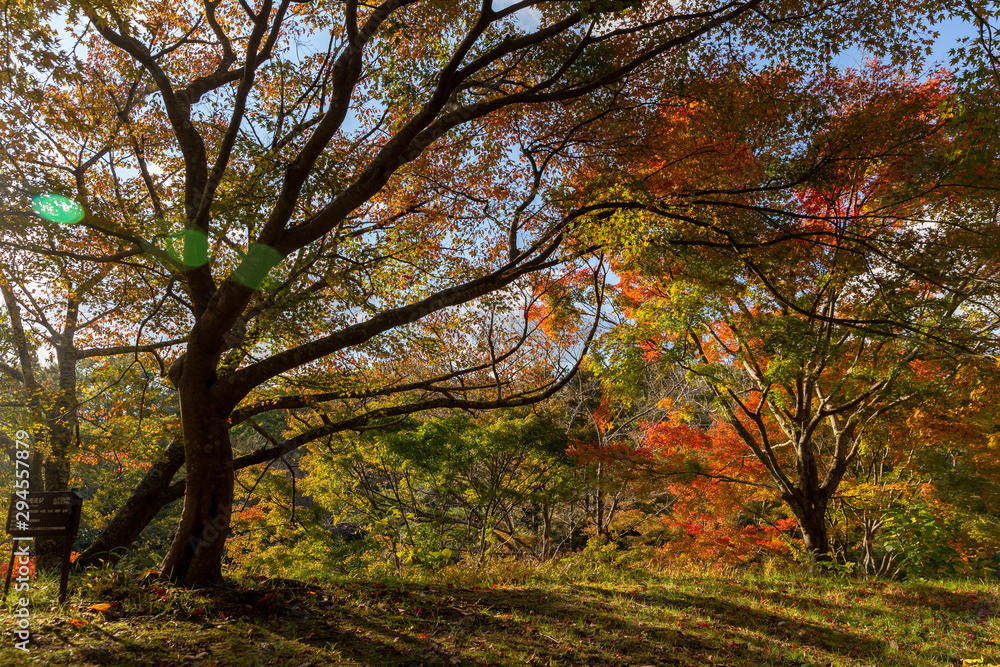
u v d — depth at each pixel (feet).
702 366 38.50
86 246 27.50
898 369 34.83
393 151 20.26
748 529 50.47
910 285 32.19
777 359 35.53
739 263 28.68
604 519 70.95
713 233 27.99
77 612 17.11
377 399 42.06
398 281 29.25
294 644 16.62
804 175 26.71
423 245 30.12
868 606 27.84
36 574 24.25
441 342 30.37
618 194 24.56
